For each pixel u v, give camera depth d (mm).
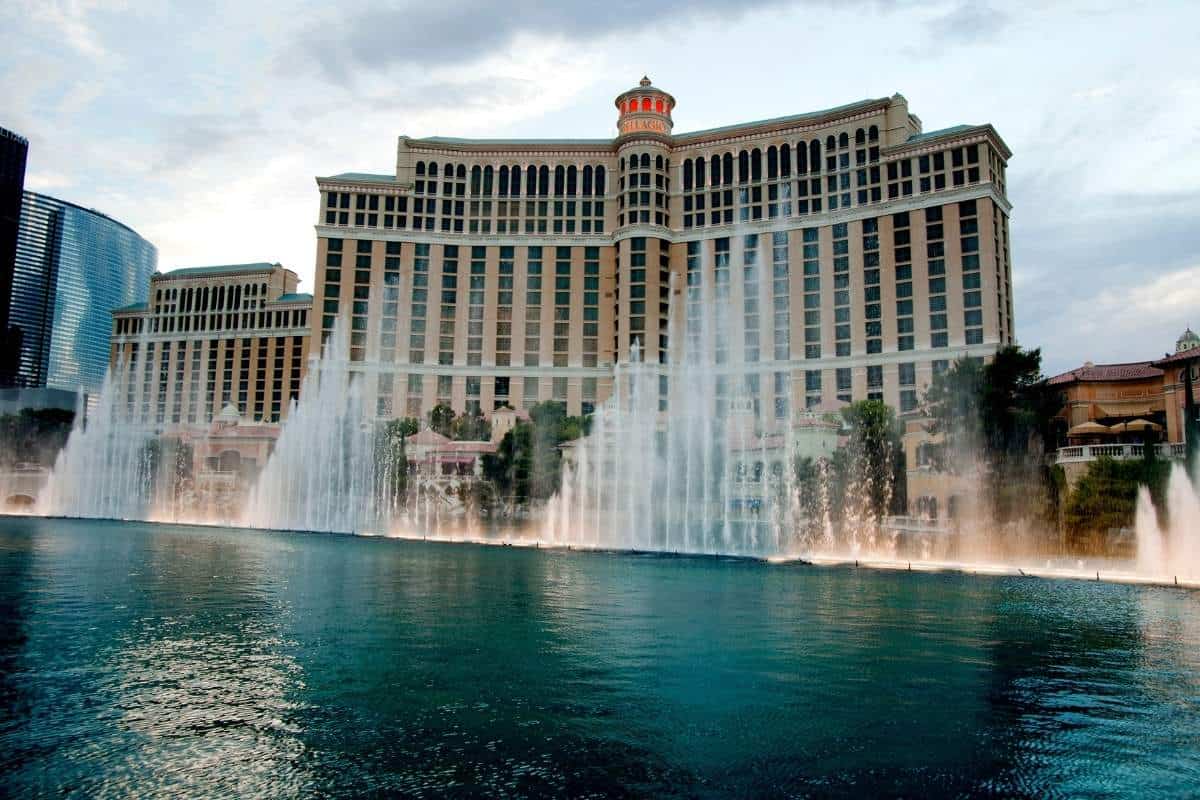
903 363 125125
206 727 12727
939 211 125188
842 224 133625
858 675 16891
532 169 154125
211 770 10945
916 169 127875
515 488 90375
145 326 190500
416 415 145125
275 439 118062
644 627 22250
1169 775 11375
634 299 143625
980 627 23094
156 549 44031
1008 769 11547
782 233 138375
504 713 13797
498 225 152250
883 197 130000
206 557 40094
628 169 148500
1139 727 13516
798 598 29203
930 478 71688
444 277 150500
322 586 29609
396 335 147000
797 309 135250
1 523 68375
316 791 10328
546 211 152125
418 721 13266
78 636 19172
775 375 135250
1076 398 75250
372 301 147250
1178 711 14438
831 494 76688
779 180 140250
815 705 14586
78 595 25766
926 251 125500
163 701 14031
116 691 14547
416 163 153000
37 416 123625
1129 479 49656
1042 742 12711
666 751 12062
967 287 121688
